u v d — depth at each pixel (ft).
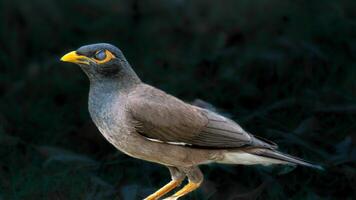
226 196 37.81
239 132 31.96
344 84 45.27
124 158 39.99
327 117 41.52
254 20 52.37
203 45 51.65
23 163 40.68
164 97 31.73
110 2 57.36
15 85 50.60
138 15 56.08
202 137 31.60
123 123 30.94
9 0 56.54
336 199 37.60
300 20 50.80
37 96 49.47
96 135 42.80
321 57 46.62
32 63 54.24
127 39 55.21
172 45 53.57
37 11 57.00
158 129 31.04
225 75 46.14
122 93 31.37
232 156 32.19
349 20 49.90
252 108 44.39
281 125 40.73
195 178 32.19
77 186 37.45
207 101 44.57
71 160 39.09
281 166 37.22
